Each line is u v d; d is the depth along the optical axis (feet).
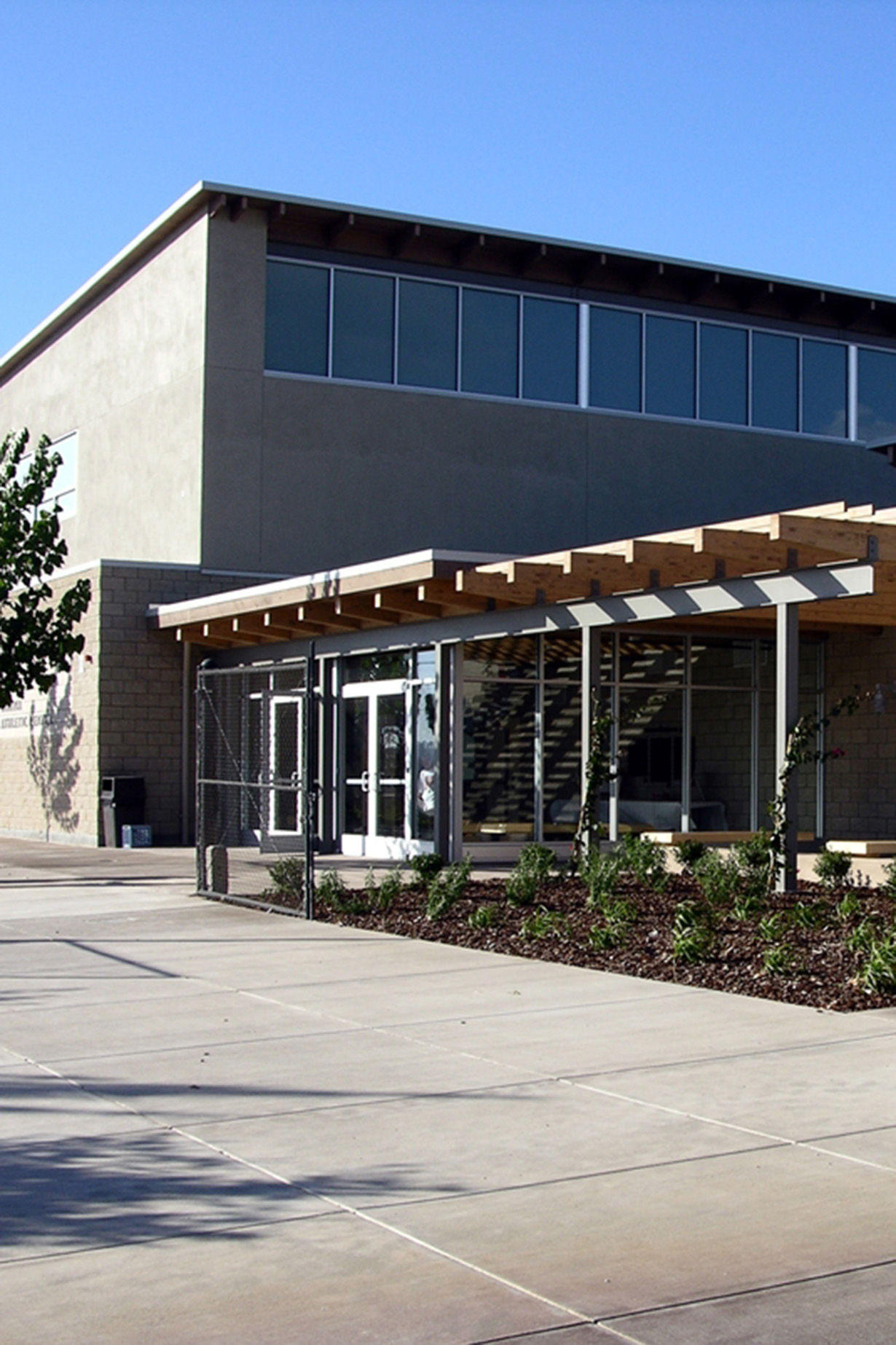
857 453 108.47
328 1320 15.25
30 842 91.45
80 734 87.35
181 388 93.20
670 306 102.89
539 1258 16.92
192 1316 15.35
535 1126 22.40
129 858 75.51
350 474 93.40
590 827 57.41
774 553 49.11
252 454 91.15
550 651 73.36
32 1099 24.38
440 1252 17.12
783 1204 18.67
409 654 73.67
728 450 104.01
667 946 39.42
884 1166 20.25
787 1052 27.27
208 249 90.94
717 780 77.92
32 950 42.06
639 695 75.77
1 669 68.03
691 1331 14.90
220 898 54.90
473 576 57.98
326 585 69.56
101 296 105.50
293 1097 24.38
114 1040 29.22
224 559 90.02
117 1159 20.89
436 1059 27.12
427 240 95.81
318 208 91.40
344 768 78.69
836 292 105.19
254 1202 18.92
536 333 99.09
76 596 70.08
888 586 53.78
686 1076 25.46
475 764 70.90
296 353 92.94
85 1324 15.16
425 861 55.77
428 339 96.22
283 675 83.35
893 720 77.41
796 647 50.39
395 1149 21.27
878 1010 31.19
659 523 101.55
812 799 81.20
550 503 98.58
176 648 86.43
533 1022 30.63
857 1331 14.89
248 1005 33.06
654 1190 19.30
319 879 58.90
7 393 122.11
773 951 35.40
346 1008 32.55
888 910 44.16
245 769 67.05
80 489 107.45
